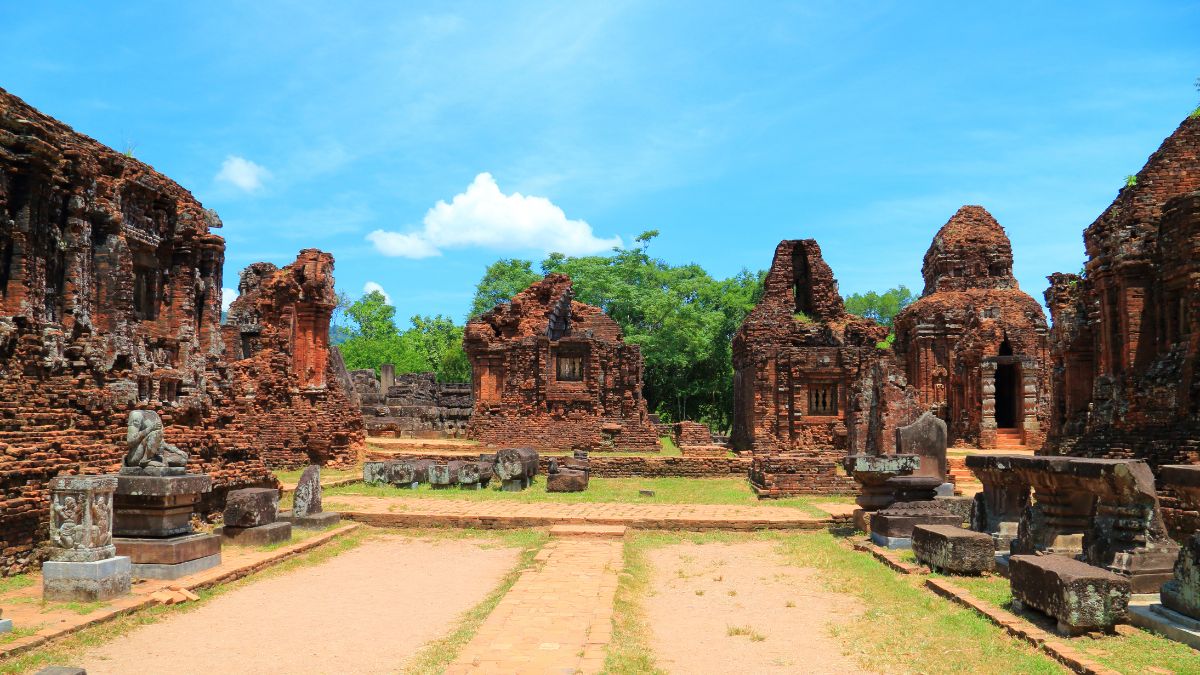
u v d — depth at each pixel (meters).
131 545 14.47
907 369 46.53
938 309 44.62
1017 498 16.72
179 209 23.47
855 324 46.97
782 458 30.19
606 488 31.31
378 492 28.92
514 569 17.30
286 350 36.31
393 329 96.38
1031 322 42.53
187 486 15.10
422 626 12.50
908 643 11.17
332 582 15.85
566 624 11.57
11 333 15.96
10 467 14.69
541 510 24.41
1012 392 43.34
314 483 21.64
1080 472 13.25
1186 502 11.08
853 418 34.22
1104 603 10.35
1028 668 9.55
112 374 18.81
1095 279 26.56
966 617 11.95
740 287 66.94
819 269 50.09
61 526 12.75
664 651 11.12
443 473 30.11
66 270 18.12
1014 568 11.87
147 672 10.05
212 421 22.30
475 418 45.34
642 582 15.84
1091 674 8.97
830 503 27.00
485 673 9.30
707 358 63.31
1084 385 29.70
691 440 42.84
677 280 69.88
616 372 45.78
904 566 15.80
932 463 25.97
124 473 15.00
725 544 20.77
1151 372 22.34
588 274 67.50
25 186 16.91
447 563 18.17
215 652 10.93
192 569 14.80
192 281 23.58
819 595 14.78
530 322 45.12
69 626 11.15
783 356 43.50
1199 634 9.80
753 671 10.23
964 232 47.47
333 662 10.60
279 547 17.97
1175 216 22.38
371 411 53.47
